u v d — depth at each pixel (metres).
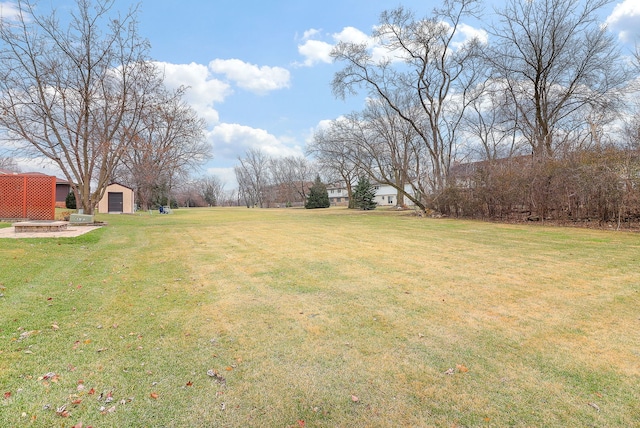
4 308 3.71
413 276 5.54
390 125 23.56
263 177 72.06
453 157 23.14
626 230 11.41
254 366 2.73
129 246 8.70
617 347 3.05
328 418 2.14
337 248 8.38
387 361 2.82
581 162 13.12
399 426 2.07
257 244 9.11
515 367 2.72
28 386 2.36
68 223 13.46
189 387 2.43
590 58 17.41
